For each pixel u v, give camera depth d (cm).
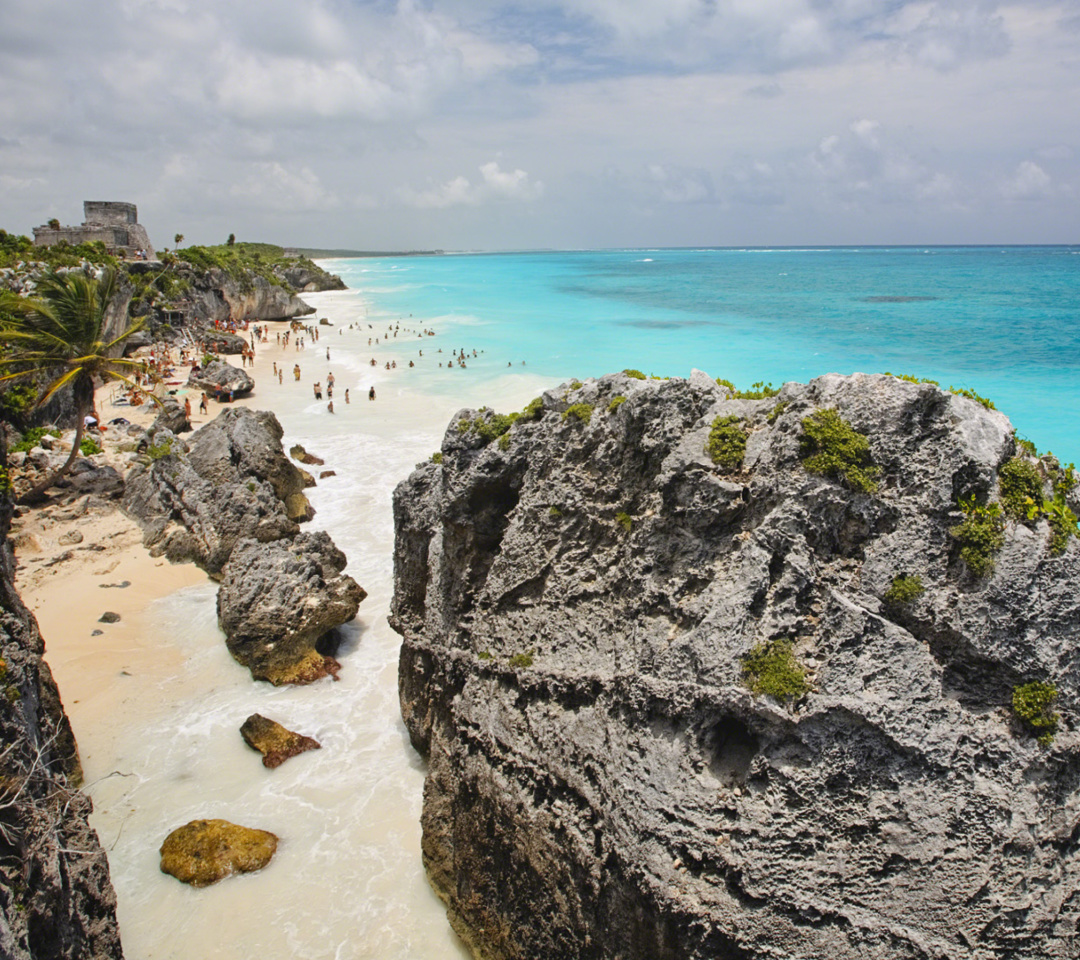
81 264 6350
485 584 1620
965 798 1003
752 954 1001
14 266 5522
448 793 1544
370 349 8125
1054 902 973
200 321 8831
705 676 1111
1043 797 1010
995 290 10881
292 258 18100
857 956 977
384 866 1620
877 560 1095
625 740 1189
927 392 1109
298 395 5866
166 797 1794
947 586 1070
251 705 2133
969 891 971
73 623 2505
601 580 1404
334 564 2631
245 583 2280
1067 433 3784
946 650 1069
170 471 3250
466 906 1447
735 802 1067
